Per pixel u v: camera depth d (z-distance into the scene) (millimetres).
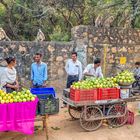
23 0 8844
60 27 9328
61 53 6434
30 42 6156
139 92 4699
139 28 7320
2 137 3773
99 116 4094
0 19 9109
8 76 4078
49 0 8641
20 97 3432
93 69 4656
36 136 3850
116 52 6840
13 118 3381
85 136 3912
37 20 9141
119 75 4234
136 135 4051
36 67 4715
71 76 5066
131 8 7301
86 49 6520
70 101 3990
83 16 8914
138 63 5762
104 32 6668
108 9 7652
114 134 4027
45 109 3580
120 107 4258
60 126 4262
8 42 5980
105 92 4047
